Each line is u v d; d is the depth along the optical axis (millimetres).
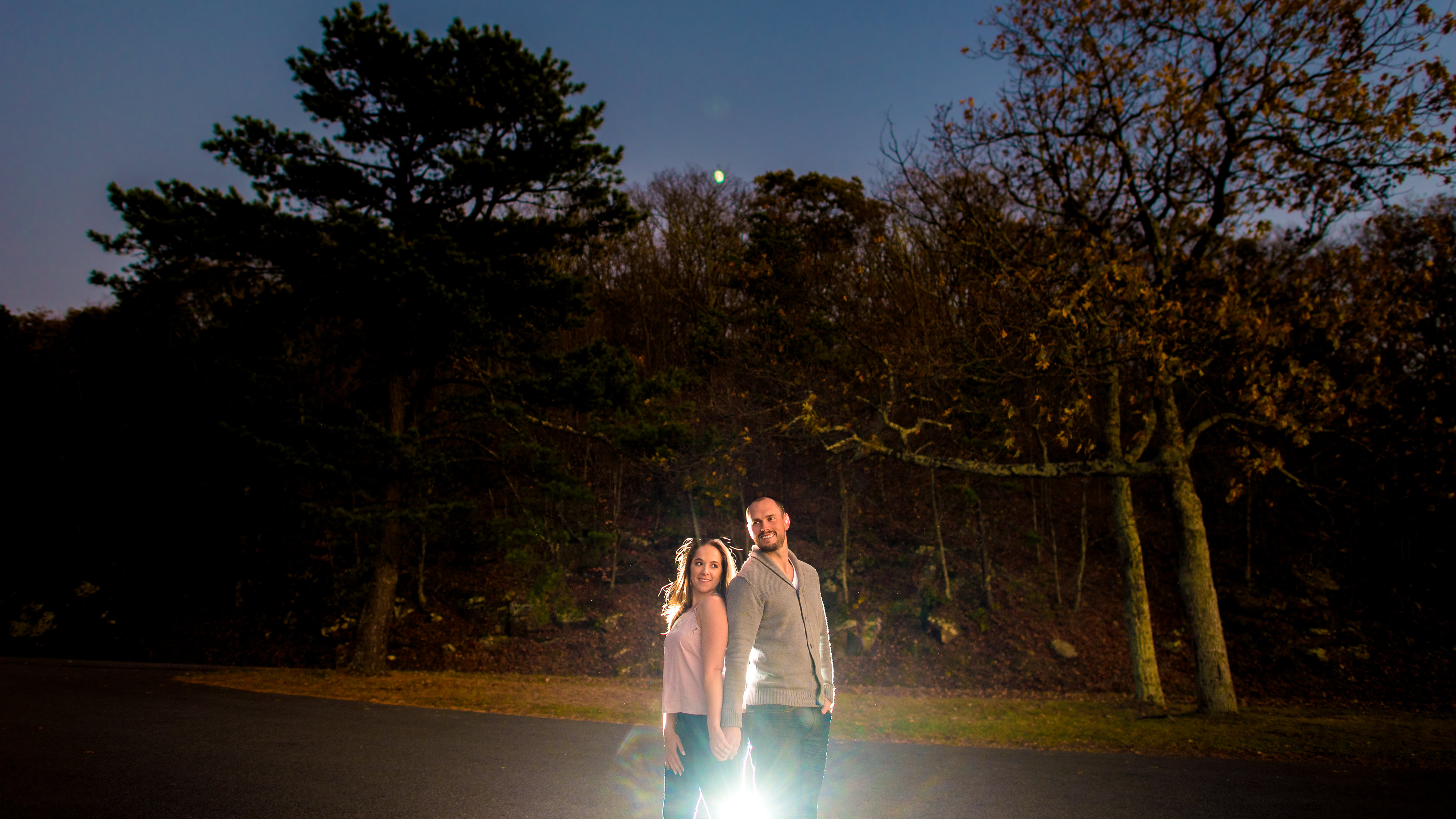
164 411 24312
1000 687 19266
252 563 24719
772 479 25766
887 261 21672
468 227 17078
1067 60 14234
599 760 7332
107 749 6992
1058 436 12898
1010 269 13367
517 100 16031
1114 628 21297
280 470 16062
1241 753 8977
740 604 3598
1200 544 13281
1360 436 12703
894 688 19266
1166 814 5766
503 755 7477
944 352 14445
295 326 17297
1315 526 23891
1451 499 13188
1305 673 19906
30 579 24094
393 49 15781
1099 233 14500
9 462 25266
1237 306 11742
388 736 8438
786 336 21516
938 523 22812
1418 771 7902
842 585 22750
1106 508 26531
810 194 33000
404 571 23641
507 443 18125
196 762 6582
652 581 23953
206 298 16734
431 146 16859
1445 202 15297
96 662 17656
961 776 7176
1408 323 12031
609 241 19297
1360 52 12281
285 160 15922
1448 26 11273
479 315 15633
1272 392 11609
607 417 18750
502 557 24625
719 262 37281
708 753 3592
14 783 5621
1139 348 12203
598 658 21016
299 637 22125
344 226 14742
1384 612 21641
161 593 24031
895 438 22766
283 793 5629
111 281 15148
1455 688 18781
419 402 17797
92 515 25469
